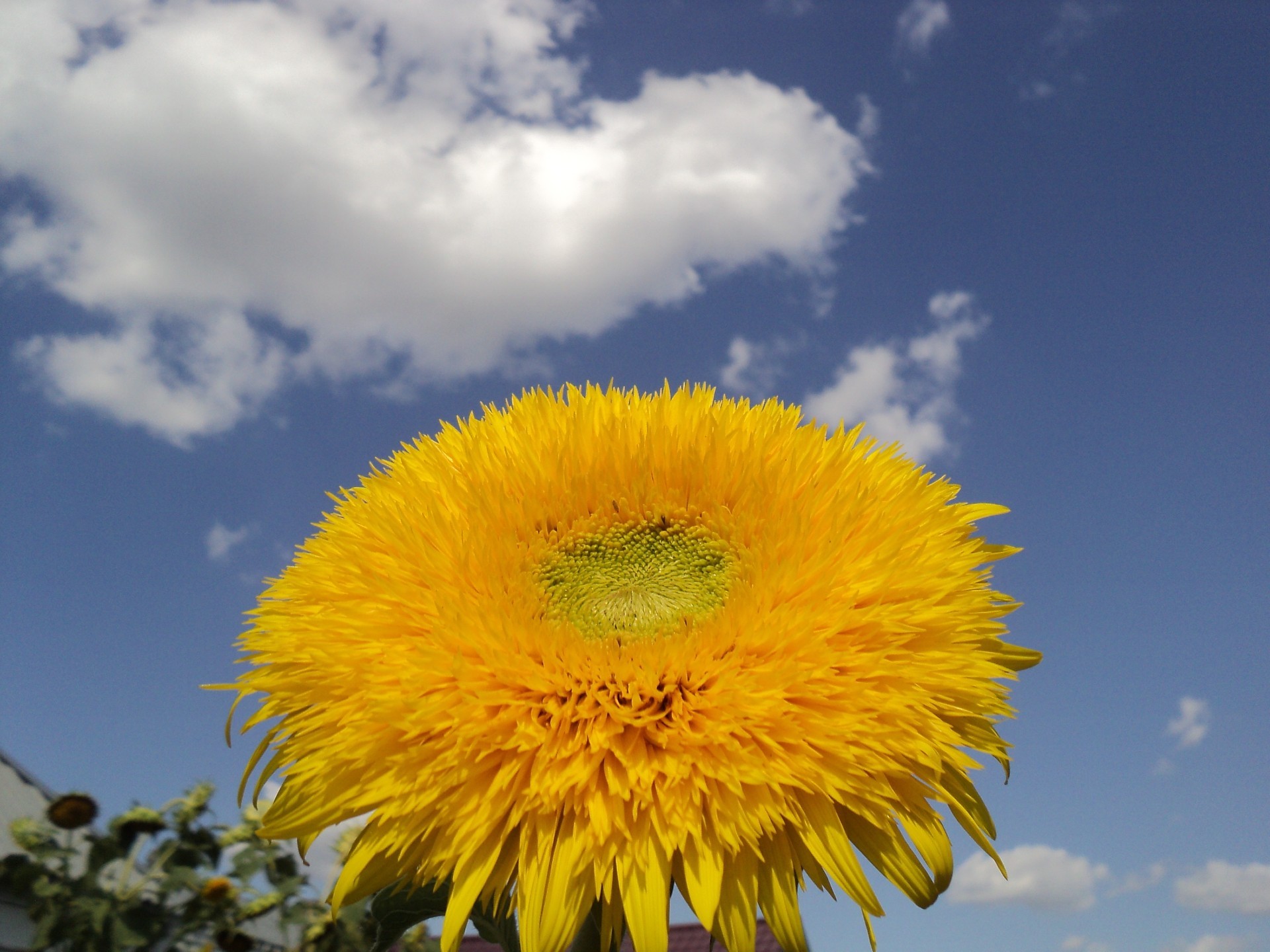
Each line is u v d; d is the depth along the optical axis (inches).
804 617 8.2
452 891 7.3
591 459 10.8
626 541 10.4
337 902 7.5
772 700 7.8
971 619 8.6
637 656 8.4
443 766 7.6
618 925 7.7
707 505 10.6
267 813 8.2
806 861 7.7
